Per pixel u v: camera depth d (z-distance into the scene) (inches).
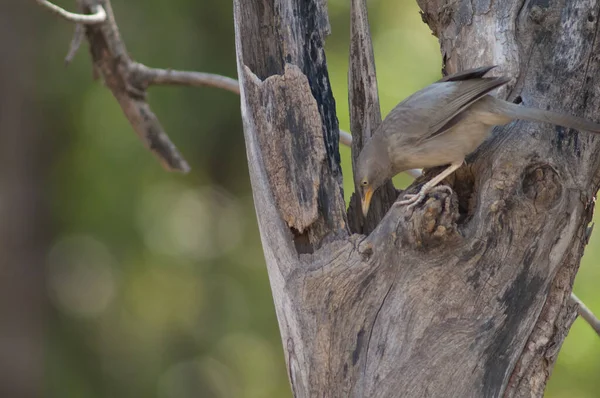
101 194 797.9
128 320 879.1
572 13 372.5
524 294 333.7
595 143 350.0
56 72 805.9
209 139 831.7
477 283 333.1
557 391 695.1
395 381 330.3
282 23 379.2
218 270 870.4
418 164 385.7
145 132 569.9
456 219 333.1
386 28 779.4
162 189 837.2
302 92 360.5
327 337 338.6
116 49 543.8
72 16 485.7
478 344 331.6
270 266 354.3
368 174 390.3
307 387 342.0
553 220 335.3
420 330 332.5
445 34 398.9
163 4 796.0
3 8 893.8
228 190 871.1
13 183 888.3
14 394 874.8
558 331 341.1
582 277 684.1
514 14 382.9
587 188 345.1
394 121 383.2
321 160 355.9
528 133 351.3
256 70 378.9
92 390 864.9
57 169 862.5
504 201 336.8
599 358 686.5
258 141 358.3
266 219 353.4
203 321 868.0
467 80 368.2
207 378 863.7
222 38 824.9
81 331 887.7
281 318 350.3
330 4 790.5
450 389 329.4
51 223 885.8
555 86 367.9
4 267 888.9
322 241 351.3
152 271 855.7
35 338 894.4
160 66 783.1
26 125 889.5
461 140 366.6
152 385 856.3
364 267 336.8
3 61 887.1
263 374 862.5
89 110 793.6
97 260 866.8
